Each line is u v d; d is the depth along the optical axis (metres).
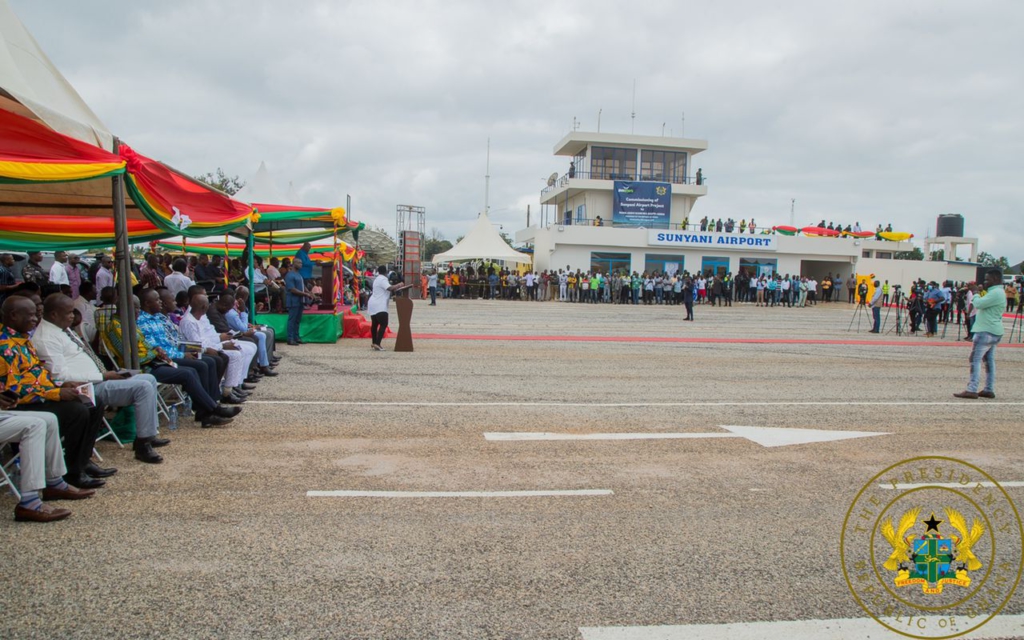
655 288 36.31
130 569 3.71
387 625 3.21
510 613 3.35
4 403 4.59
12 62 5.15
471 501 4.90
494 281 36.66
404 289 13.55
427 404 8.21
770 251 42.25
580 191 44.06
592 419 7.64
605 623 3.28
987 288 9.52
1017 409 8.80
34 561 3.79
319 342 14.32
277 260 21.52
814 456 6.29
